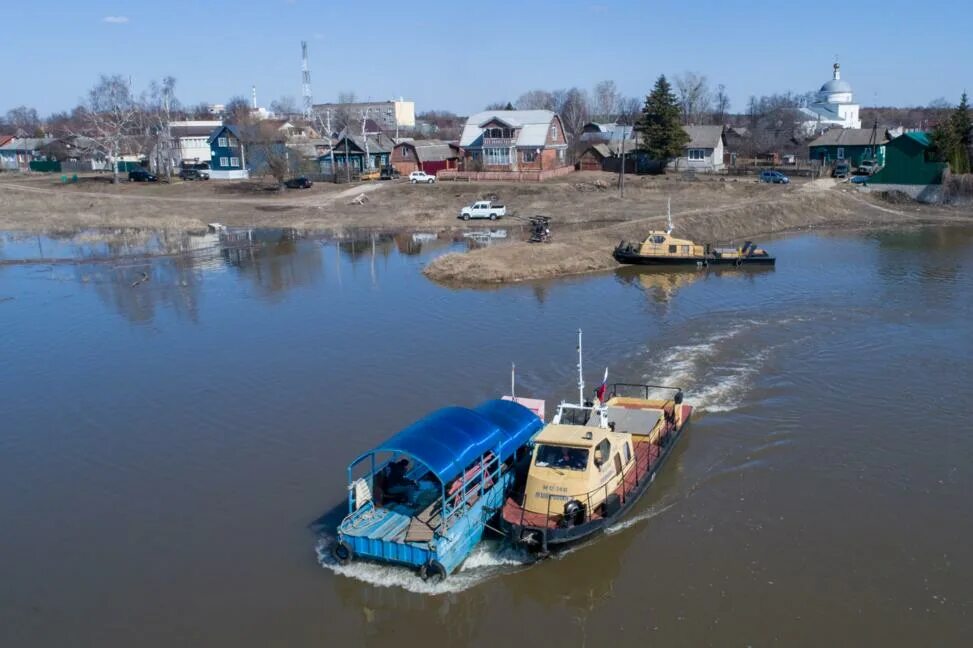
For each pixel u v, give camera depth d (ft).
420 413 89.66
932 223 230.68
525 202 266.57
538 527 59.82
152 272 175.94
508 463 70.33
